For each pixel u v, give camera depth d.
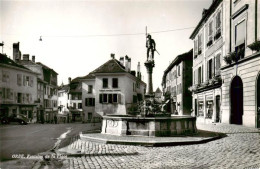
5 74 37.75
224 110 22.03
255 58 16.92
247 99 18.05
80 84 68.19
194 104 33.44
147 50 17.64
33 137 15.73
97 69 48.56
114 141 11.68
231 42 21.08
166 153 9.30
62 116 73.44
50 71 57.44
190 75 39.81
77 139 13.81
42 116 51.97
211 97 25.91
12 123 33.69
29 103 44.12
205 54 28.55
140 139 11.97
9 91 38.59
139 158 8.47
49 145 12.28
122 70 47.19
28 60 53.94
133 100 53.28
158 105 17.55
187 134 13.88
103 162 7.95
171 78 51.84
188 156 8.66
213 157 8.33
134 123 13.35
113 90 47.41
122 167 7.27
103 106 47.50
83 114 53.44
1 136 16.27
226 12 21.81
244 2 18.94
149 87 17.45
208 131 15.57
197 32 32.47
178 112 42.84
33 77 46.03
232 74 20.41
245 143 10.75
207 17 27.77
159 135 13.03
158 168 7.09
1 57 39.16
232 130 15.80
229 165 7.17
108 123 14.64
